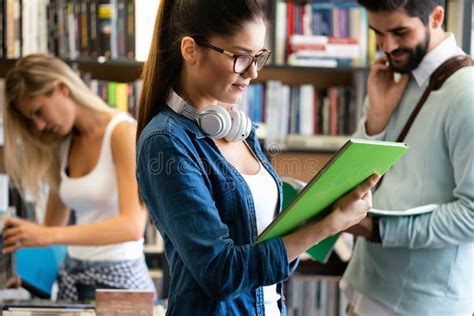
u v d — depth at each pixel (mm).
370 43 3803
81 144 2600
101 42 3709
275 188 1739
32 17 3670
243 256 1512
